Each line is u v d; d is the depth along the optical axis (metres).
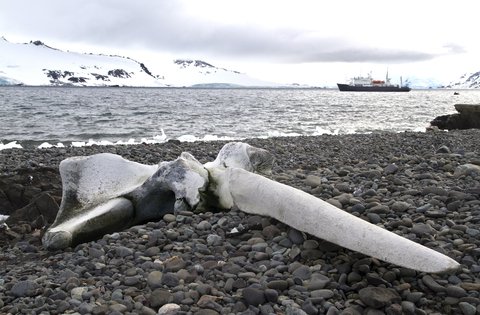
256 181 5.65
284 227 5.39
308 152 14.22
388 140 17.42
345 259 4.67
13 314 4.09
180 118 41.09
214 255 5.03
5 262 5.77
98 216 6.11
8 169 11.42
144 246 5.43
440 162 9.06
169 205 6.68
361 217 5.70
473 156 10.41
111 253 5.32
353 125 35.22
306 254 4.82
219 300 4.11
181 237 5.55
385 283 4.26
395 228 5.41
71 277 4.69
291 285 4.30
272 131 30.42
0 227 6.96
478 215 5.66
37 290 4.52
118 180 6.88
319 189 6.81
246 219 5.75
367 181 7.57
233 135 27.92
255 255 4.90
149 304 4.14
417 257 4.08
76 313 4.00
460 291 4.09
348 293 4.21
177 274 4.57
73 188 6.76
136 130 30.83
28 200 8.13
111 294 4.34
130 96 107.19
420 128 32.62
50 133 28.77
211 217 6.04
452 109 58.59
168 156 14.20
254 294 4.07
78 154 15.18
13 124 33.94
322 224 4.77
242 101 82.44
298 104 70.75
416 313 3.90
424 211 5.84
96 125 34.03
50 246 5.77
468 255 4.75
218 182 6.58
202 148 16.53
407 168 8.92
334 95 132.25
